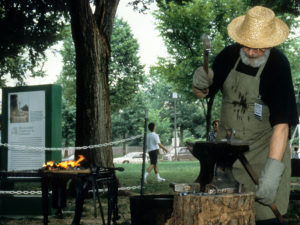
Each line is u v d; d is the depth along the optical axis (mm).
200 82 3135
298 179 17266
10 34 19312
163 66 24172
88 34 11477
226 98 3260
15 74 23234
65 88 55719
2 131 8867
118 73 54156
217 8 23062
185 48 23547
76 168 5840
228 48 3297
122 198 10188
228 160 2738
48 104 8586
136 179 17578
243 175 3131
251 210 2570
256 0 17875
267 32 2873
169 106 87312
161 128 73688
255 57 3014
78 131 11516
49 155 8508
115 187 6035
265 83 3059
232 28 3072
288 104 2967
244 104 3141
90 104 11391
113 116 73062
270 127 3137
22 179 7871
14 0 18734
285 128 2939
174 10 22688
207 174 2805
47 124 8586
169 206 3760
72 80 55625
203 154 2785
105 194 10062
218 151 2709
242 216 2521
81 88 11531
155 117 74000
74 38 11719
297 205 8445
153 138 15008
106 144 10250
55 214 7961
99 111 11391
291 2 17594
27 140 8727
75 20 11562
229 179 2717
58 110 8789
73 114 59906
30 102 8727
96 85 11445
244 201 2523
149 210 3799
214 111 38219
